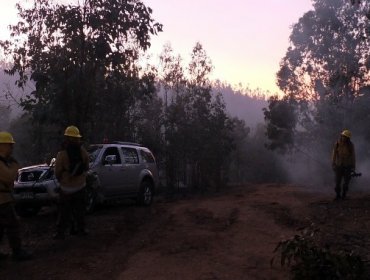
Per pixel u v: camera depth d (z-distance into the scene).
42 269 7.78
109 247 9.29
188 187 26.47
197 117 26.23
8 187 8.12
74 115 14.53
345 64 36.31
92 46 13.87
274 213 12.89
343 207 13.38
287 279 7.12
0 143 8.05
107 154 14.16
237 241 9.62
